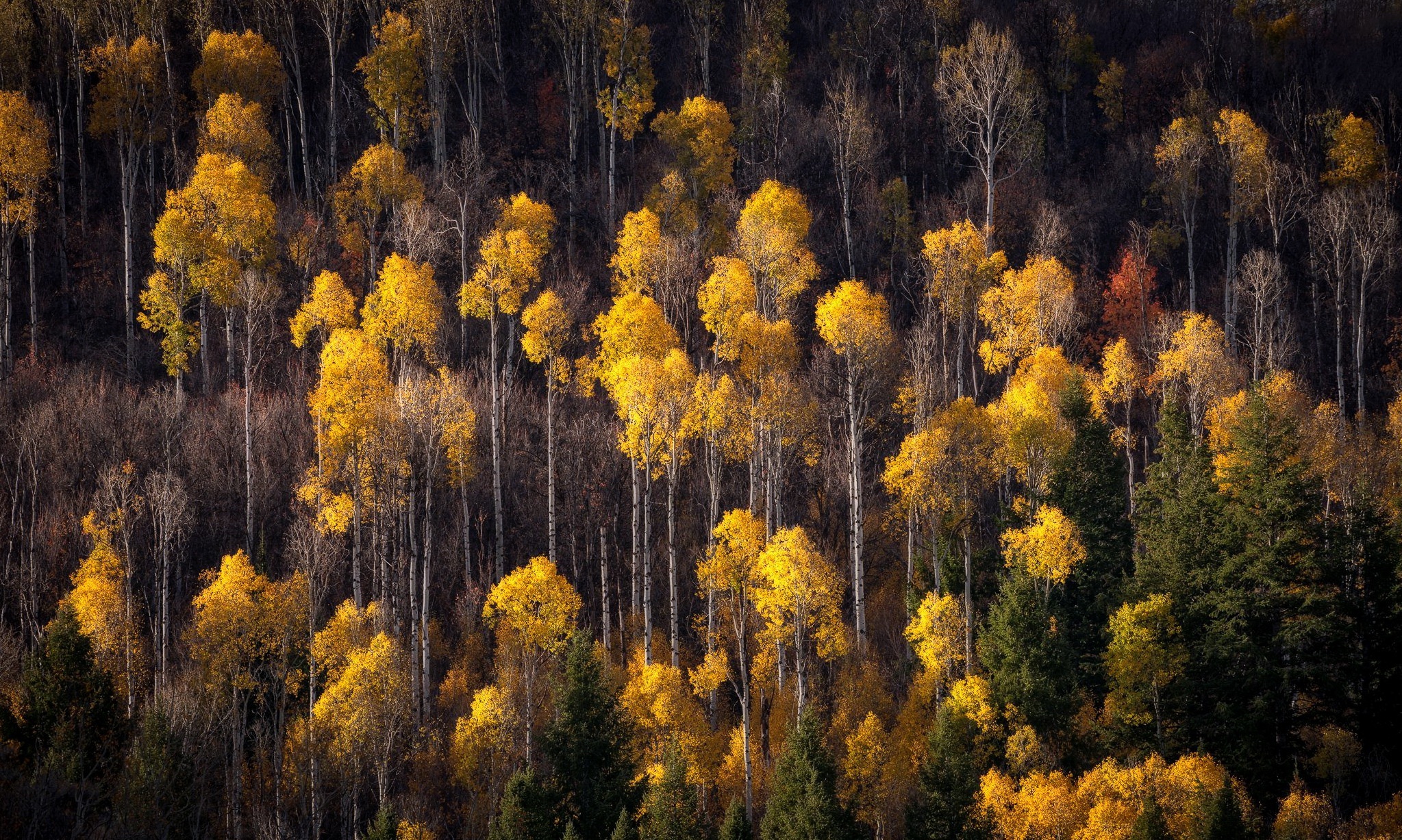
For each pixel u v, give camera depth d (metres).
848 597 86.25
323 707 62.94
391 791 67.56
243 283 89.31
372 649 64.62
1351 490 79.00
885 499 92.75
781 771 62.16
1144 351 102.19
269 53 119.00
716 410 78.12
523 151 132.00
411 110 124.94
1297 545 68.12
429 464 74.81
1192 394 88.06
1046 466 77.12
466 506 82.25
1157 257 119.38
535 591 68.81
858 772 65.06
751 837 60.25
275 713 66.25
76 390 90.00
